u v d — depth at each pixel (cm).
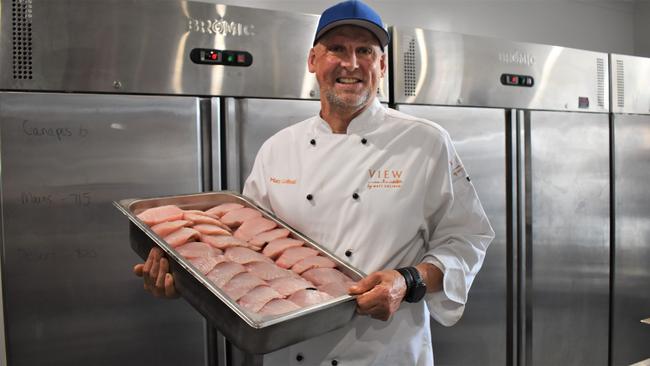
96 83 163
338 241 126
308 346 126
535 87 244
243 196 143
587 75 260
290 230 128
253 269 110
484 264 234
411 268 111
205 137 179
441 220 131
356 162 129
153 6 167
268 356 141
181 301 177
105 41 163
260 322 83
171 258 105
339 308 96
